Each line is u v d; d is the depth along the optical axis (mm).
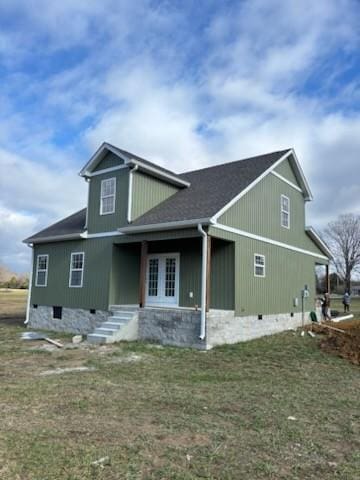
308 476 3488
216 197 12688
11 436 4180
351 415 5293
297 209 16953
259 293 13383
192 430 4570
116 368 8172
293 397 6168
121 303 13766
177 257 13641
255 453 3955
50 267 16297
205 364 8766
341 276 54406
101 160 14633
